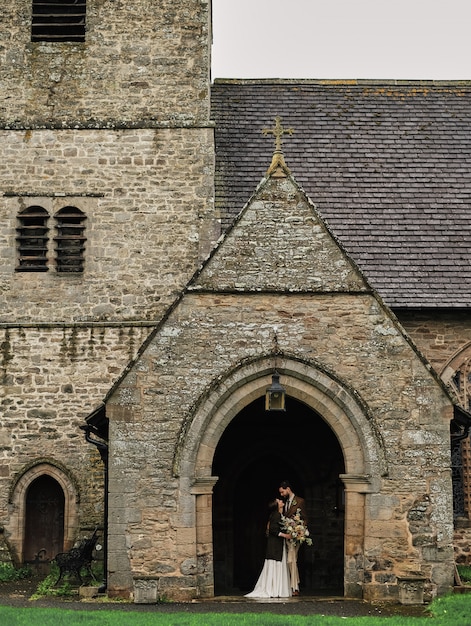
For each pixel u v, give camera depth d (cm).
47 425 2134
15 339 2161
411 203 2389
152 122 2256
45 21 2325
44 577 2069
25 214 2214
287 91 2680
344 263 1753
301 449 2091
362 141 2545
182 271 2197
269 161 2444
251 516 2117
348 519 1681
